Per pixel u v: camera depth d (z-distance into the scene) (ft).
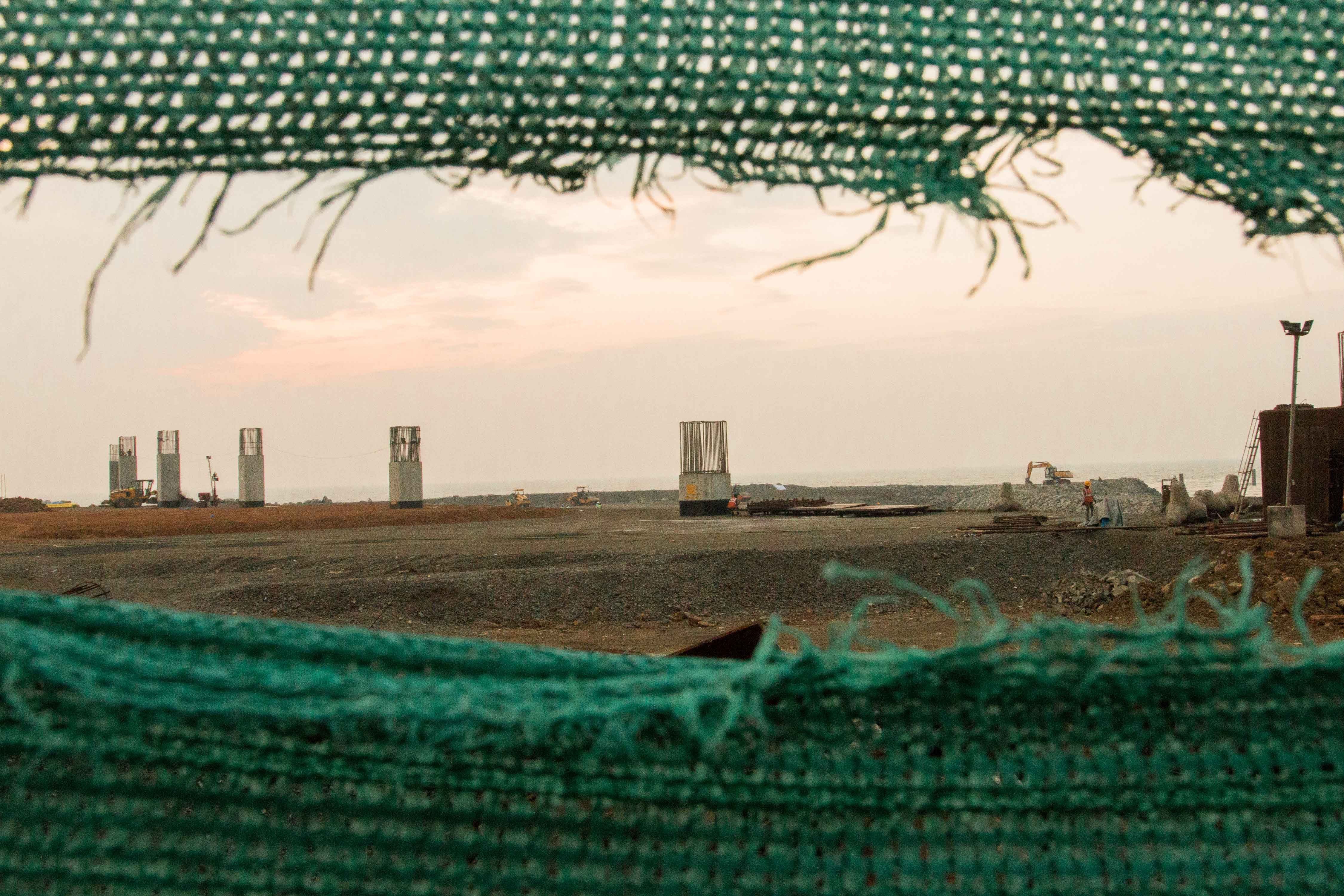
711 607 52.54
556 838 6.16
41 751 6.11
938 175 6.84
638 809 6.17
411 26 6.69
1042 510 121.49
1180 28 7.14
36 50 6.48
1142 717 6.26
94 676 5.60
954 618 6.05
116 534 110.01
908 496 172.35
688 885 6.08
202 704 5.65
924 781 6.08
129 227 6.49
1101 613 51.78
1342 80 7.15
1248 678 6.16
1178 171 7.13
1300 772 6.23
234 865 6.11
